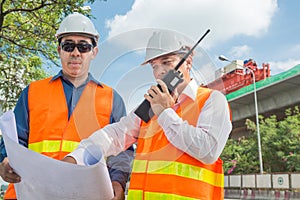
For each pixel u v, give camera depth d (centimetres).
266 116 3341
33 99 254
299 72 2569
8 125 162
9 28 954
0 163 177
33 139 245
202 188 190
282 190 1861
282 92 2892
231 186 2256
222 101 178
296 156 2448
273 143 2581
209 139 174
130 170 195
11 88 961
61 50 221
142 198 193
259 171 2636
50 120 245
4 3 913
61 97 250
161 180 189
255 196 2027
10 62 968
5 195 245
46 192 162
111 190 159
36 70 991
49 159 147
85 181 150
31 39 955
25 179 165
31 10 852
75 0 849
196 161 191
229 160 2778
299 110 2911
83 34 218
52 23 924
